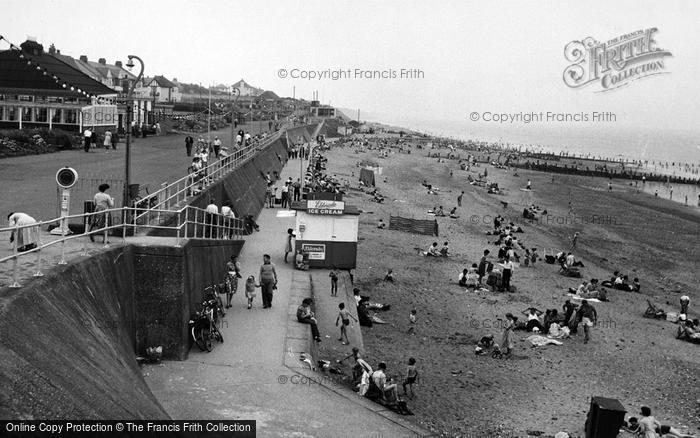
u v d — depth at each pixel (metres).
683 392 24.00
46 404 9.88
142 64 21.98
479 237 52.03
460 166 114.44
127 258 17.77
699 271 49.22
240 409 15.78
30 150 39.81
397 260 41.41
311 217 31.28
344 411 16.72
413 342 27.06
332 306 26.72
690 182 141.50
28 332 10.89
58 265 14.18
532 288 37.84
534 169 137.00
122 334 16.31
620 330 31.16
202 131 80.44
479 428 19.31
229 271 24.20
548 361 26.20
